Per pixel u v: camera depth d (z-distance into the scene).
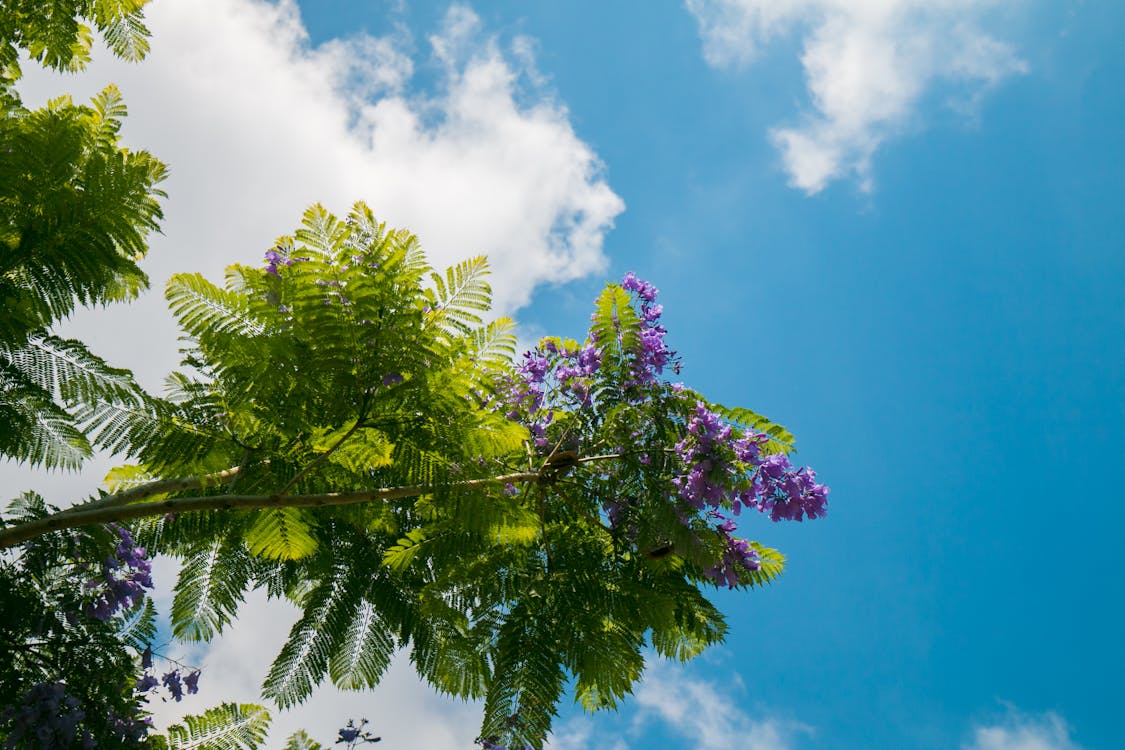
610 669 4.93
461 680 5.07
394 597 5.21
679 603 5.51
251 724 5.19
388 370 3.92
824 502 5.85
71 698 4.52
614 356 6.41
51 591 4.73
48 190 3.33
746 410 5.94
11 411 3.84
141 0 6.25
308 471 4.20
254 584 5.21
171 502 3.73
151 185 3.59
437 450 4.09
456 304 4.10
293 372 3.82
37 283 3.39
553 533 5.67
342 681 5.02
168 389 3.98
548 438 6.27
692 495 5.60
